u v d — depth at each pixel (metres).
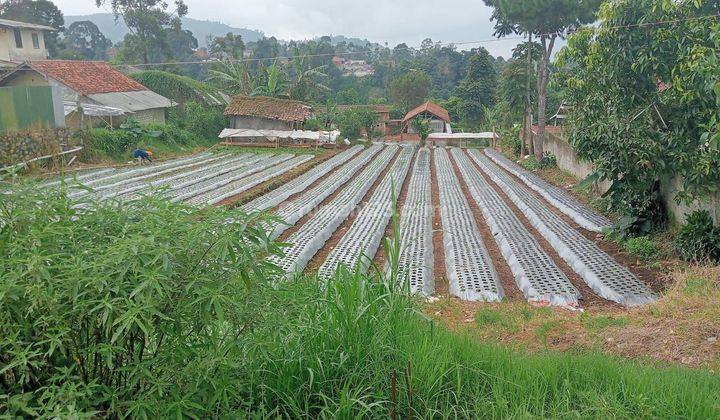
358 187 22.17
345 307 4.55
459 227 14.04
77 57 49.59
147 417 3.19
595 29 11.69
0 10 46.47
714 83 8.58
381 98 72.31
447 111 59.38
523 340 6.59
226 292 3.35
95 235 3.45
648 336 6.24
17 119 22.47
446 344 4.89
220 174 24.47
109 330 3.21
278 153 35.00
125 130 29.00
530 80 31.64
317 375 4.20
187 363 3.42
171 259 3.15
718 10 10.74
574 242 11.93
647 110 11.02
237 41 53.84
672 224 11.60
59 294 2.98
